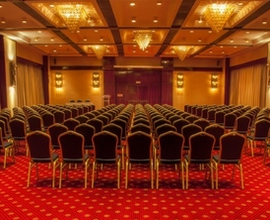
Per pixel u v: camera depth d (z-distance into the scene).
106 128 5.70
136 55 19.14
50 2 7.83
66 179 5.20
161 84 20.42
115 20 9.54
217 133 5.60
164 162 4.71
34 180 5.17
